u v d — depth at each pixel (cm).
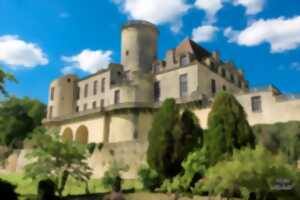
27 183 4262
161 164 3478
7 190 3100
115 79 6475
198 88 5266
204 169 3073
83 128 6253
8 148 5891
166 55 6025
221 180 2433
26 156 3766
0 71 2439
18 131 6316
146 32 6800
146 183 3500
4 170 5581
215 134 3200
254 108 4403
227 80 6109
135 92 5747
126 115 5484
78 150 3656
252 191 2464
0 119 5031
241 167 2328
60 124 6550
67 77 7244
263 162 2341
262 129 4025
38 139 3659
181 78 5556
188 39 6297
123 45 6825
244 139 3162
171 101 3728
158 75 5903
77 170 3616
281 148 3803
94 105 6612
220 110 3297
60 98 7075
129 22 6906
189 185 3100
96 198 3312
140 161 4334
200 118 4938
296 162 3634
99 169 4609
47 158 3494
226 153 2956
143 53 6638
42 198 3050
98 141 5700
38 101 7025
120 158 4484
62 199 3359
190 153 3247
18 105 6531
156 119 3700
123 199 1191
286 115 4119
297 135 3747
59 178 3784
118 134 5456
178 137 3509
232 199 2798
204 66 5569
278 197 2373
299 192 2300
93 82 6819
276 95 4288
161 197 3147
